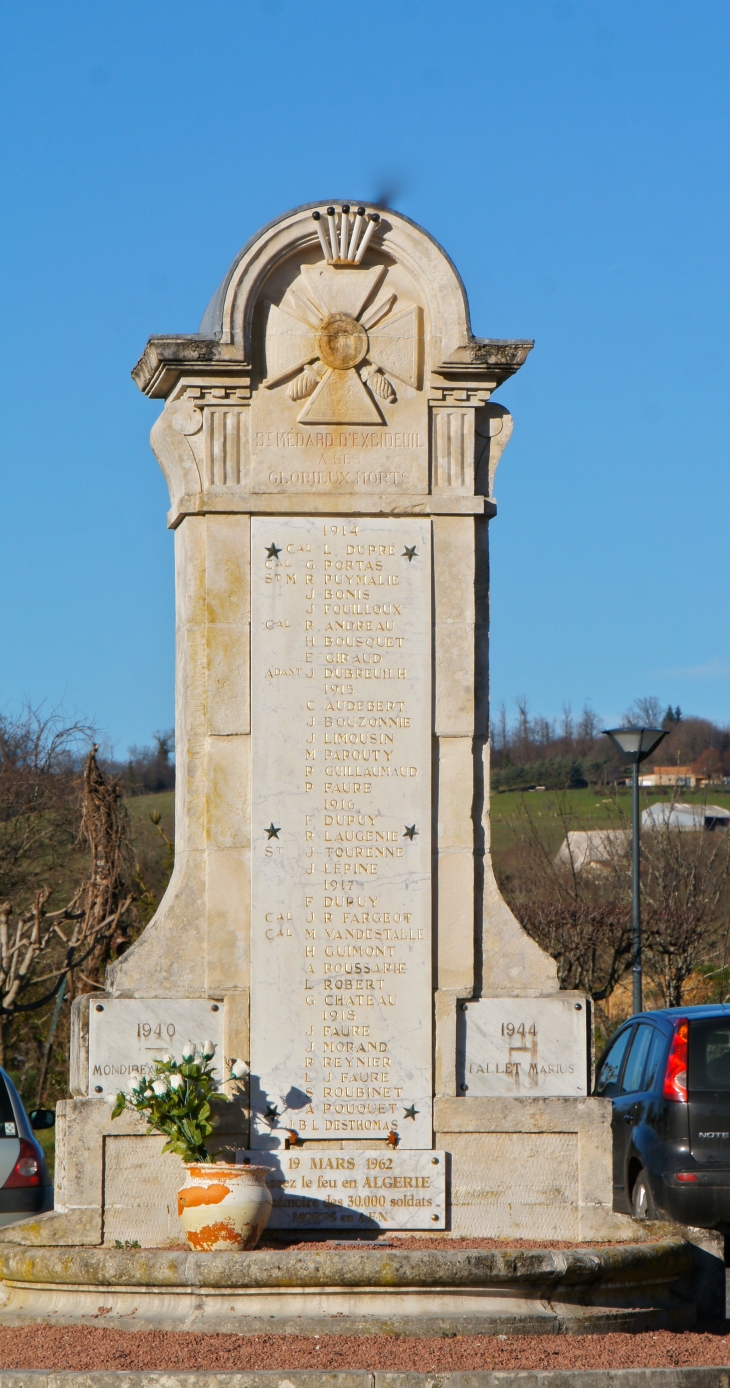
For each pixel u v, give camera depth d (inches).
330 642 340.5
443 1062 332.8
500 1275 282.2
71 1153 320.8
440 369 345.1
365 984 334.0
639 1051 458.6
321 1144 329.1
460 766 341.4
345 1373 251.3
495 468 351.6
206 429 342.3
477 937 339.0
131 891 789.2
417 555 343.6
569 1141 331.9
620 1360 266.1
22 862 970.7
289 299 345.1
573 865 890.1
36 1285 298.4
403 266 349.4
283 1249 304.7
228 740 337.7
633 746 689.6
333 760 338.3
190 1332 276.5
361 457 344.8
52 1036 773.3
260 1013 331.3
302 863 335.6
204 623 340.2
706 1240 323.3
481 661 347.9
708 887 927.7
